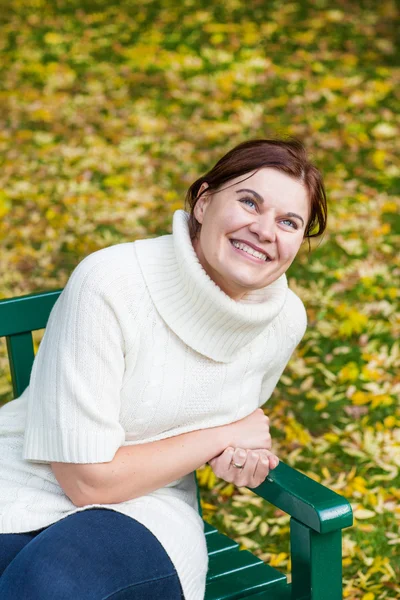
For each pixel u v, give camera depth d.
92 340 2.57
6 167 7.88
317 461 4.79
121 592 2.39
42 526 2.62
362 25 10.88
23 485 2.71
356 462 4.78
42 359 2.69
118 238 6.90
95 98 9.28
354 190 7.63
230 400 2.82
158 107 9.10
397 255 6.74
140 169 7.94
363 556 4.14
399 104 9.18
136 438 2.76
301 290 6.29
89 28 10.84
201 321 2.66
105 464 2.59
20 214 7.16
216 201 2.63
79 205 7.33
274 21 10.99
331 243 6.83
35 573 2.37
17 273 6.40
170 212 7.31
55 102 9.16
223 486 4.63
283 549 4.20
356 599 3.87
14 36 10.57
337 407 5.21
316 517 2.46
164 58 10.14
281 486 2.59
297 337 2.99
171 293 2.66
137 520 2.59
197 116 8.94
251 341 2.81
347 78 9.70
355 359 5.63
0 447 2.82
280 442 4.93
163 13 11.19
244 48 10.35
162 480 2.67
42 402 2.62
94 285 2.60
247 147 2.65
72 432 2.56
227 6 11.34
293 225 2.64
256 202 2.59
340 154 8.21
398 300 6.22
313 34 10.67
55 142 8.37
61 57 10.14
